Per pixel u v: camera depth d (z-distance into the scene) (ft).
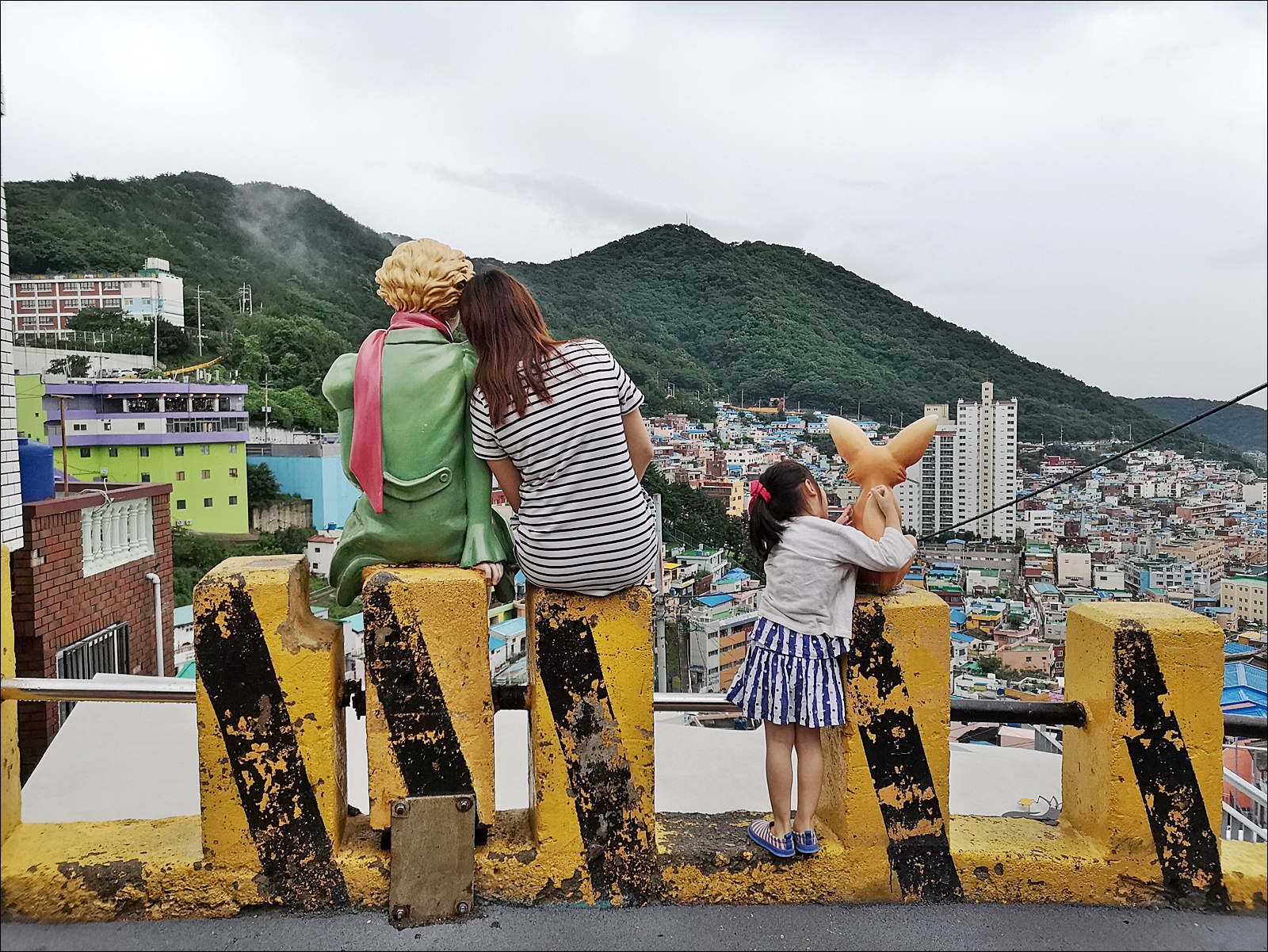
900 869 6.73
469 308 6.39
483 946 5.96
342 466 6.79
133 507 33.73
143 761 15.71
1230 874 6.76
